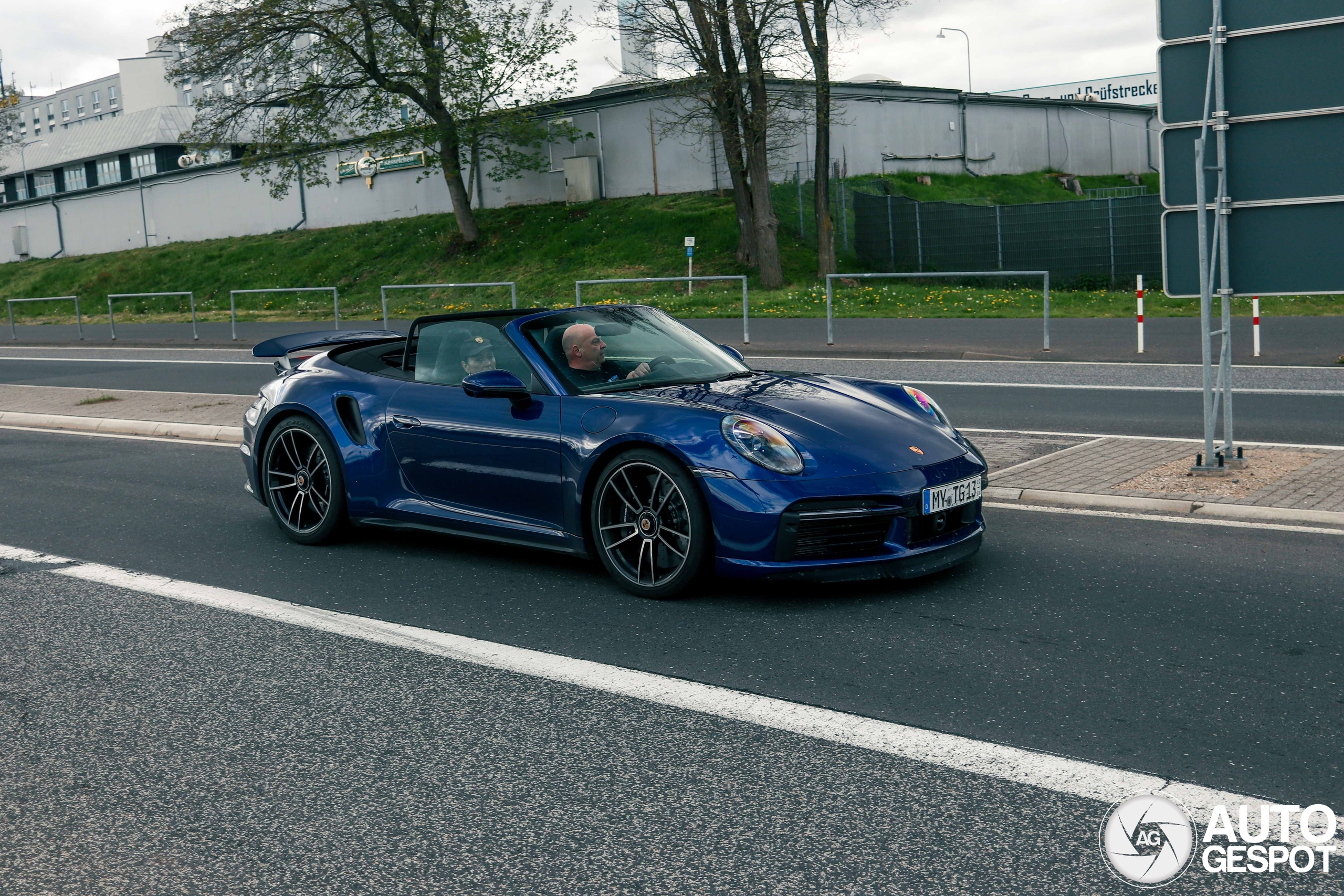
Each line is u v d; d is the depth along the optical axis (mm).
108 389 13922
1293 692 3350
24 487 7684
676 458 4426
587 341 5102
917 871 2404
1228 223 6473
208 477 7855
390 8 32094
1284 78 6223
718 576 4477
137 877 2488
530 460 4855
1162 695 3359
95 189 50219
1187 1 6492
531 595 4680
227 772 3031
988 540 5340
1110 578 4617
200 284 39875
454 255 35125
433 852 2557
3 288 47125
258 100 33406
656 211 33531
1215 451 6918
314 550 5645
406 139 34969
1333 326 16312
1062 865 2414
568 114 36469
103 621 4480
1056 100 43156
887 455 4465
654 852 2521
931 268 30250
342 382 5688
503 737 3211
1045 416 9414
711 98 27672
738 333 18500
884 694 3447
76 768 3086
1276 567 4688
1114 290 27062
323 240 40375
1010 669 3625
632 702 3453
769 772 2926
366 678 3748
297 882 2441
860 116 36438
